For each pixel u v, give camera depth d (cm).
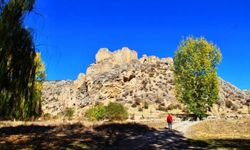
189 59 5728
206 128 3894
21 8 2305
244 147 2214
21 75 2325
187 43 5788
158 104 9106
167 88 10438
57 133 2894
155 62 12644
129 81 10512
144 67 11681
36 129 3206
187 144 2384
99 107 5809
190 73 5678
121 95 9944
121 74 10575
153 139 2664
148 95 9738
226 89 11256
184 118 5922
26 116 3981
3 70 2223
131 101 9262
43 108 10538
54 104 10838
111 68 12144
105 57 12938
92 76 11256
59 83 14512
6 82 2283
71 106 9962
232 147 2216
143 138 2730
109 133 2970
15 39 2280
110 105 5809
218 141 2575
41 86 4547
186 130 3644
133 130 3309
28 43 2347
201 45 5719
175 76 5912
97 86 10406
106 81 10300
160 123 4675
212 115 6562
